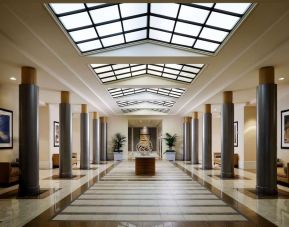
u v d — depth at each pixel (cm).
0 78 924
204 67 880
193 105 1772
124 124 2512
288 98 1155
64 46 674
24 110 773
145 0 448
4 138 1028
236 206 645
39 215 568
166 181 1048
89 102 1521
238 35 603
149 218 546
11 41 608
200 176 1203
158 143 3139
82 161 1539
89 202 683
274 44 639
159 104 2045
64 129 1159
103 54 773
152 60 811
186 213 584
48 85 1045
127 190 852
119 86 1211
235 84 1036
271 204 664
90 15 600
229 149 1159
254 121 1588
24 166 768
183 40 744
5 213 583
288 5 465
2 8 473
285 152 1170
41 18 517
